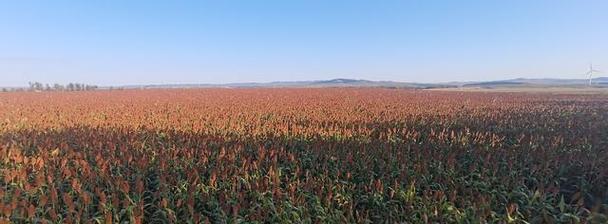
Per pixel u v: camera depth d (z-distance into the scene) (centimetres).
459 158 1078
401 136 1348
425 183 845
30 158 960
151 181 878
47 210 660
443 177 895
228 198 743
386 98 3894
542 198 734
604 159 998
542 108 2617
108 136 1253
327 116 2039
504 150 1099
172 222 665
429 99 3747
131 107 2605
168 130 1431
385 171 929
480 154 1069
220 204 722
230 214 710
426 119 1897
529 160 1003
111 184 766
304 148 1149
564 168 948
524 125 1730
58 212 685
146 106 2706
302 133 1345
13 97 4050
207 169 927
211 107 2614
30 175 838
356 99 3697
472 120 1867
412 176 859
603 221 661
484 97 4241
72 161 962
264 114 2133
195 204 743
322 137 1288
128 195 719
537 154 1049
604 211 761
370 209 763
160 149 1123
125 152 1030
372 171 927
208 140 1217
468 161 1019
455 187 824
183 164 957
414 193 763
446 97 4184
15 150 1017
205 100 3506
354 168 949
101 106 2698
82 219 646
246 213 707
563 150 1151
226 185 805
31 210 622
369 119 1880
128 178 855
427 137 1345
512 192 778
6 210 621
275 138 1271
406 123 1717
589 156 1047
